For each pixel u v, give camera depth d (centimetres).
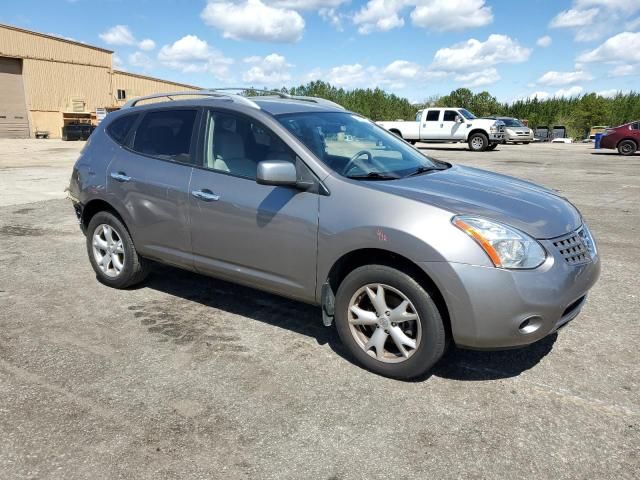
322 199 339
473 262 291
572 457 256
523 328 297
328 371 340
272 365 347
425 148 2728
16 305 449
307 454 258
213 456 256
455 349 373
